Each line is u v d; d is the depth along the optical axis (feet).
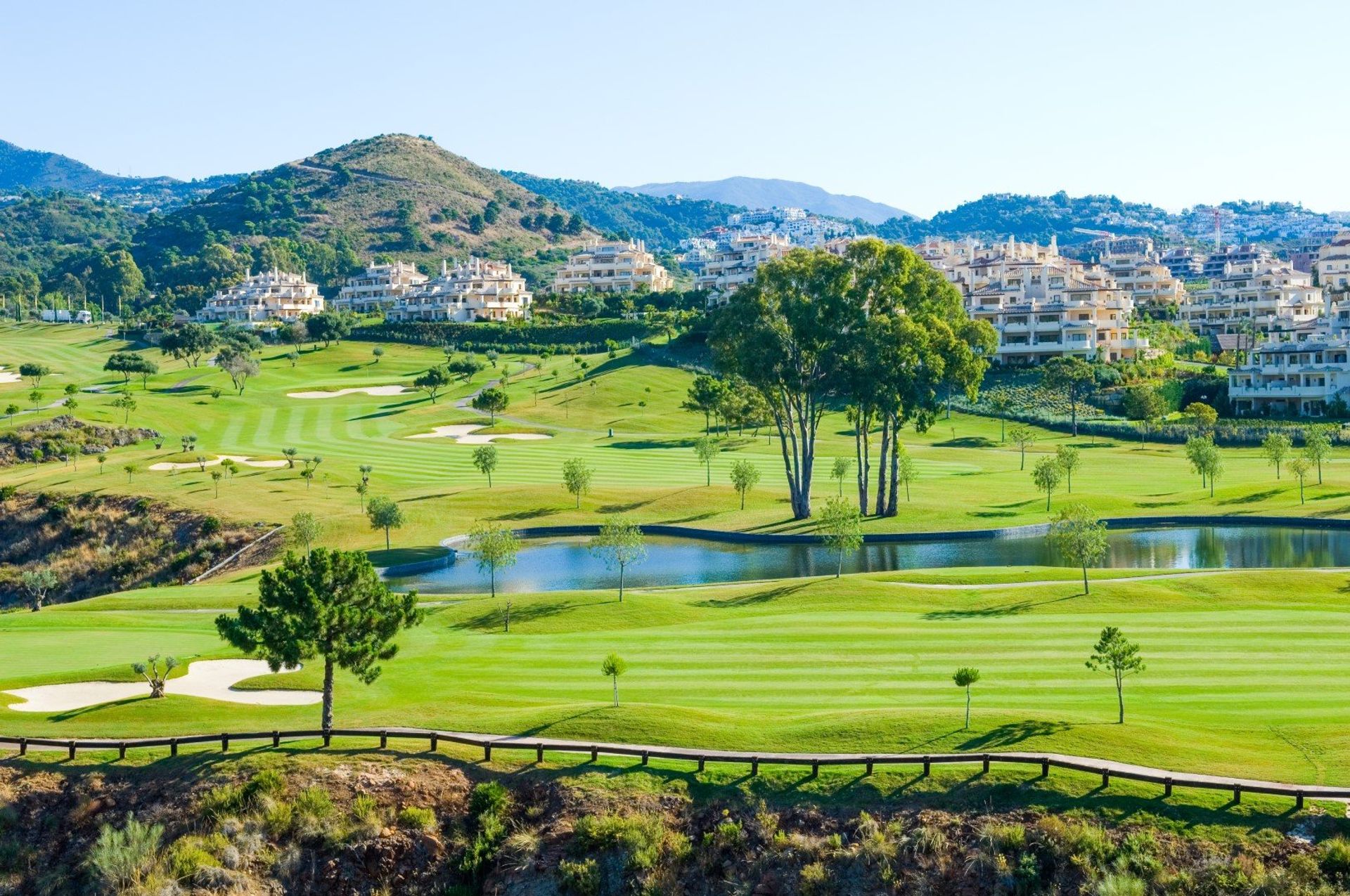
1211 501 382.63
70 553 376.68
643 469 469.98
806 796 152.05
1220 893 132.67
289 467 460.14
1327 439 425.28
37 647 228.63
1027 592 249.55
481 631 237.45
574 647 217.56
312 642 171.42
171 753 169.78
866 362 353.31
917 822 146.51
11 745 174.40
